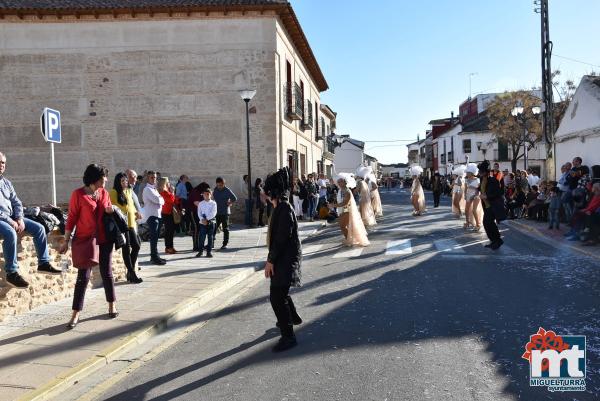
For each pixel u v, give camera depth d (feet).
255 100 62.54
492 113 138.21
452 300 22.04
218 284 26.73
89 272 19.88
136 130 62.44
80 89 61.93
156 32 61.98
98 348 17.04
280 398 13.09
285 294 17.15
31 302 21.89
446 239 41.09
